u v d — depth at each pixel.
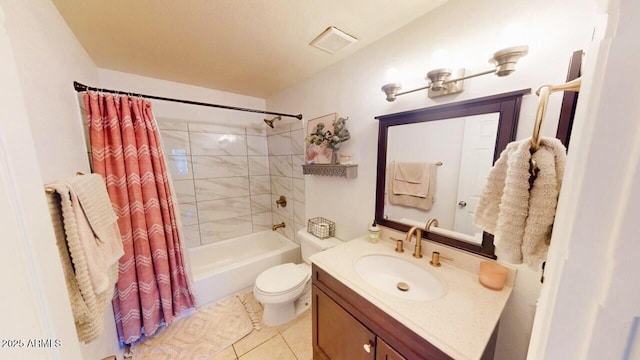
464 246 1.11
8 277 0.32
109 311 1.34
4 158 0.32
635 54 0.17
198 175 2.41
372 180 1.54
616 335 0.19
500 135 0.95
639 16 0.17
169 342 1.55
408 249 1.34
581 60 0.74
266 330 1.66
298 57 1.63
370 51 1.46
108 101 1.39
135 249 1.51
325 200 2.00
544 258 0.54
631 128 0.17
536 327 0.33
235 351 1.49
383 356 0.89
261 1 1.06
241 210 2.73
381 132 1.41
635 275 0.18
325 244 1.77
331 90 1.79
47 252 0.39
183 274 1.72
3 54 0.33
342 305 1.08
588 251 0.21
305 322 1.74
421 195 1.27
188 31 1.29
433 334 0.73
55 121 0.92
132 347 1.51
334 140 1.68
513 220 0.55
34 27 0.81
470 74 1.03
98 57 1.59
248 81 2.14
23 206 0.35
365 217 1.63
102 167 1.36
